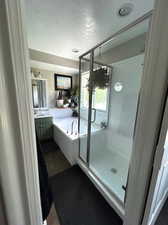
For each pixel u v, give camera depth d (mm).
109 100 2404
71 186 1562
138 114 738
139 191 796
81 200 1362
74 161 2035
